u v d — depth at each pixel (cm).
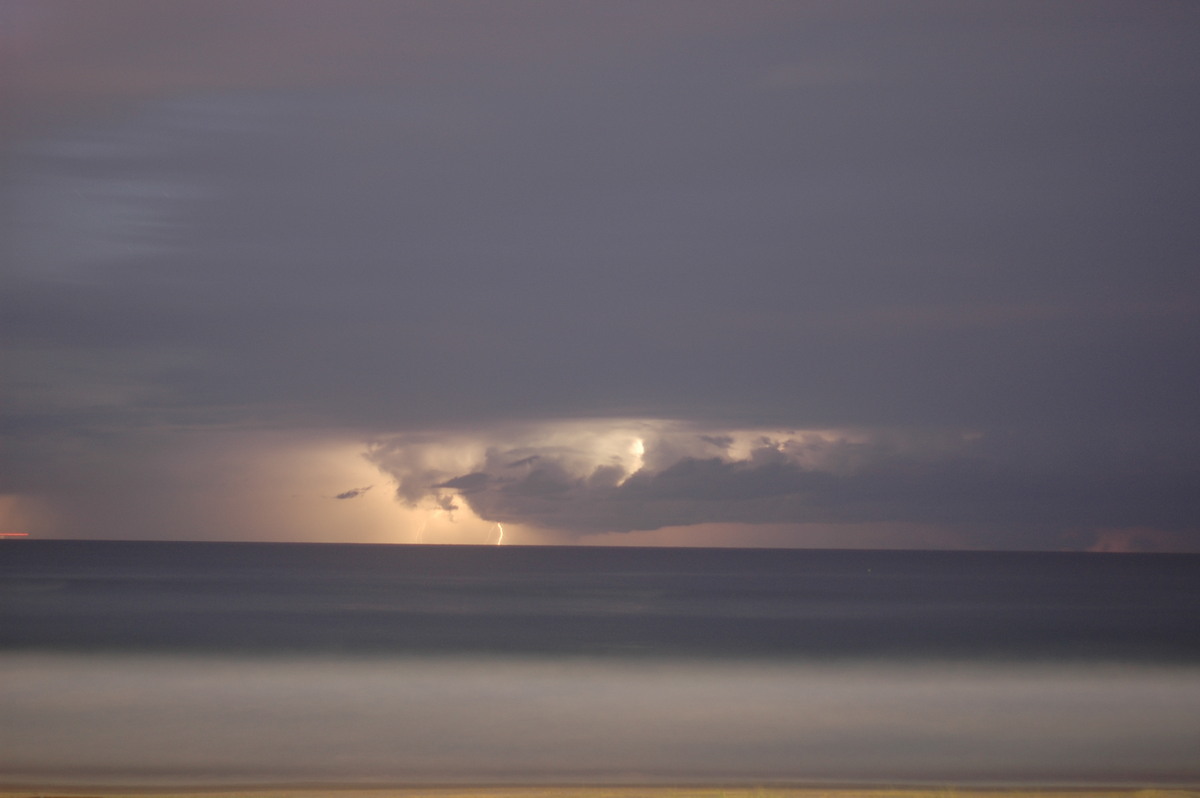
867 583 10275
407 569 12938
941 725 2052
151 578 9369
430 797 1422
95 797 1423
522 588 8512
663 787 1527
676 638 4091
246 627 4441
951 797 1477
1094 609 6178
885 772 1648
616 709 2211
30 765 1630
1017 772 1653
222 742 1816
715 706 2258
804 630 4553
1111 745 1862
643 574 12519
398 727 1980
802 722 2077
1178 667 3017
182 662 2961
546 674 2769
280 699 2295
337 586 8375
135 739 1836
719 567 16462
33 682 2541
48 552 19562
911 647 3728
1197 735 1962
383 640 3878
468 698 2336
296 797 1426
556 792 1460
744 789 1511
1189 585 9819
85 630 4209
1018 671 2909
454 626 4628
